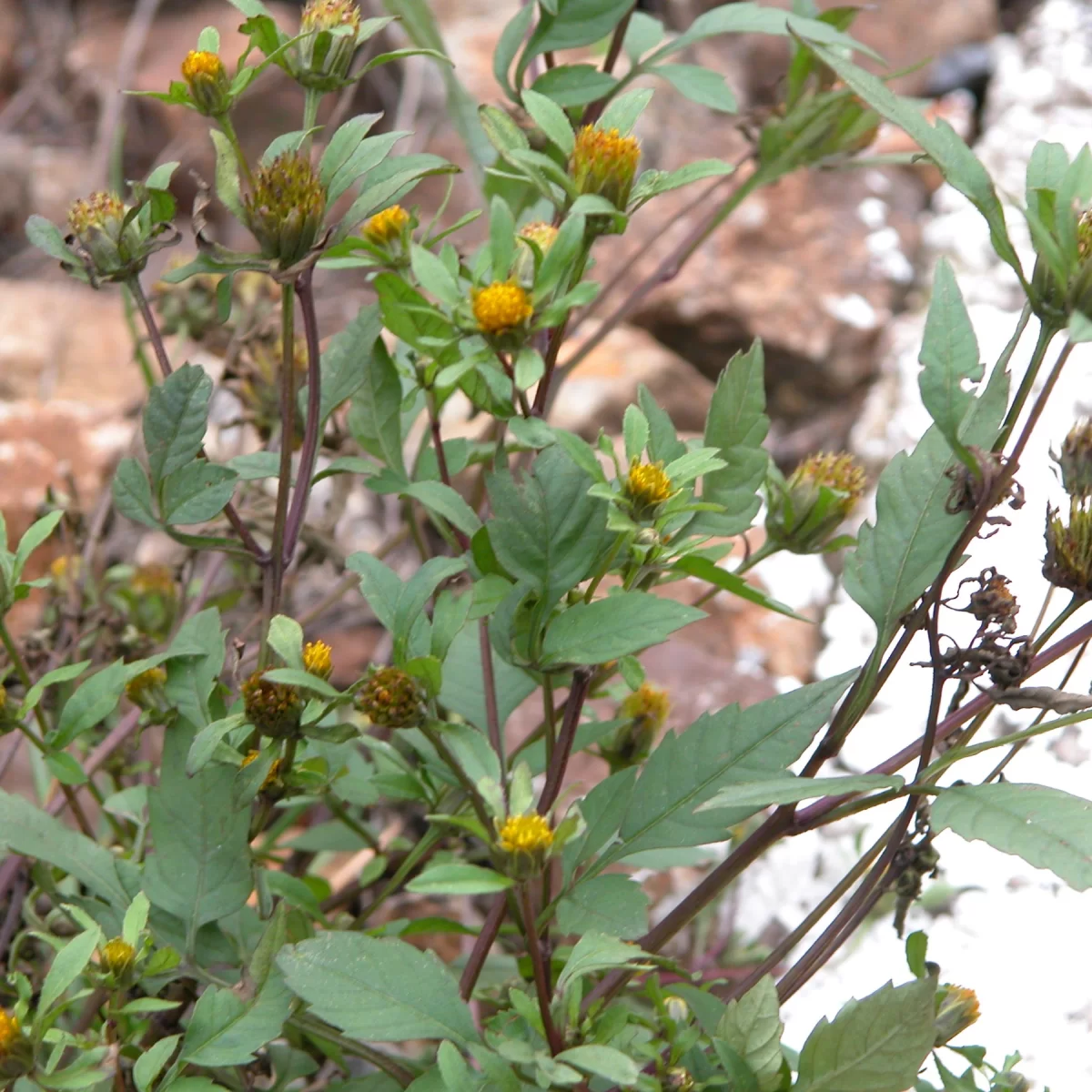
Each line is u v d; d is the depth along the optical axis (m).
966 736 0.73
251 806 0.76
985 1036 0.91
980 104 1.89
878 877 0.74
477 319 0.71
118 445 1.34
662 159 1.72
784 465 1.54
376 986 0.71
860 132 0.90
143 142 2.01
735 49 1.88
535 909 0.79
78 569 0.89
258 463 0.79
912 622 0.72
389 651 1.11
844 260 1.63
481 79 1.85
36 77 2.18
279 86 1.93
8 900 0.86
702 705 1.11
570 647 0.71
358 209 0.73
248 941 0.78
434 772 0.78
